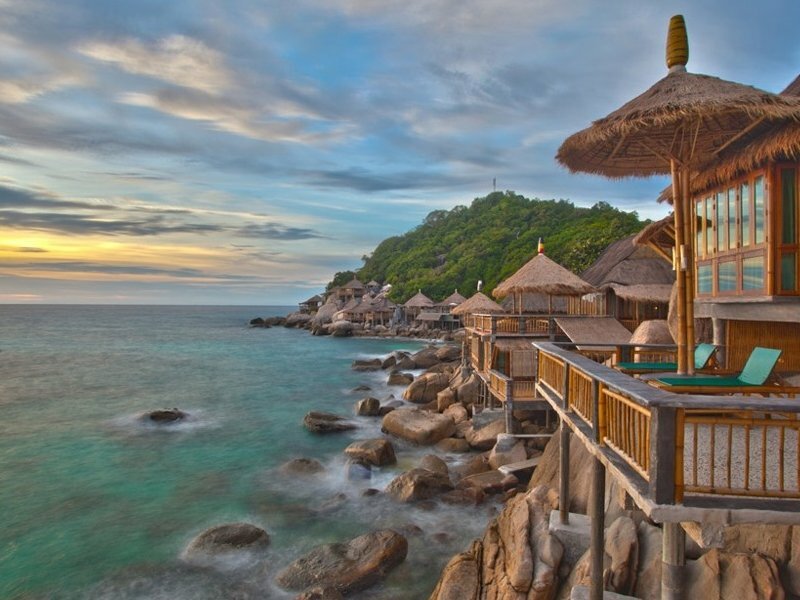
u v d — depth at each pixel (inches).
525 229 4052.7
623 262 1179.9
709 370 384.5
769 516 202.8
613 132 302.2
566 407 376.2
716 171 433.1
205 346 3006.9
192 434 1067.3
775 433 313.1
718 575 305.9
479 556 458.6
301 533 618.8
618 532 388.8
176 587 513.0
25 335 3951.8
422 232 5634.8
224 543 571.2
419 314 3513.8
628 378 253.1
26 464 879.1
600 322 914.7
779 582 289.7
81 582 524.7
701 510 205.3
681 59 326.3
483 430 892.6
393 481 717.3
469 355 1321.4
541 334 939.3
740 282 434.3
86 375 1870.1
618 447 264.5
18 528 642.8
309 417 1108.5
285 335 3932.1
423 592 496.1
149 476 821.2
